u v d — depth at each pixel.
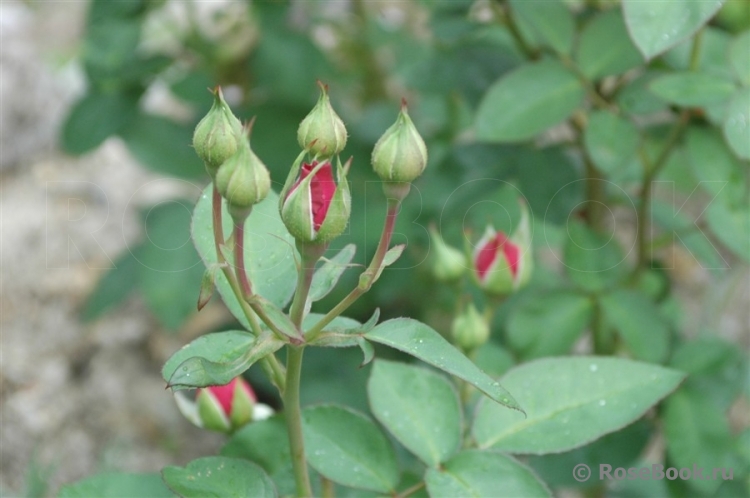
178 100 0.85
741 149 0.56
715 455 0.61
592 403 0.54
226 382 0.47
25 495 0.78
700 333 0.90
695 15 0.53
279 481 0.54
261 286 0.50
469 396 0.59
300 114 0.83
